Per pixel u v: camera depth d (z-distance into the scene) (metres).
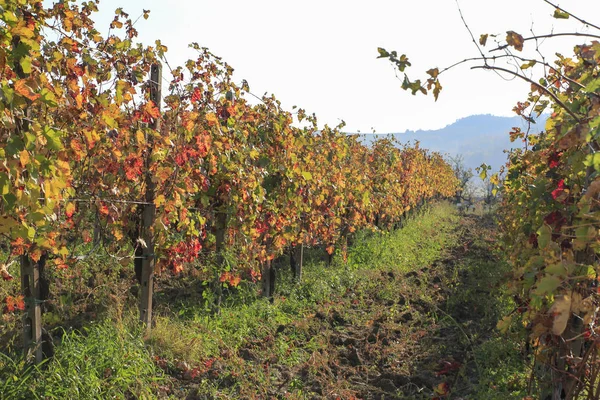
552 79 4.08
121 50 5.54
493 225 23.11
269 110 7.90
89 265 7.28
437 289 8.93
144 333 5.71
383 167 13.83
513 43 2.73
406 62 2.80
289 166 7.88
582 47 2.79
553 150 4.10
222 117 6.86
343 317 7.34
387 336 6.63
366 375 5.63
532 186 4.54
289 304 7.77
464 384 5.39
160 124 5.86
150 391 4.70
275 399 4.94
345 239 10.69
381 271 10.44
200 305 7.19
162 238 5.82
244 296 7.69
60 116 4.55
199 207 7.29
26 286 4.69
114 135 5.15
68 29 4.82
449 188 31.03
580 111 3.23
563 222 3.67
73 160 4.97
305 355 5.97
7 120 3.12
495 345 6.05
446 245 14.92
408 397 5.08
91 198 5.29
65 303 6.09
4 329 5.62
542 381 4.29
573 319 3.50
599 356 3.20
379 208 13.57
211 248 7.90
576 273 2.94
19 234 3.45
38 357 4.72
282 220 7.86
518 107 5.09
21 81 3.21
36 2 4.22
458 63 2.80
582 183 3.75
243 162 7.07
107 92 5.17
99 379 4.60
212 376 5.22
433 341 6.65
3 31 3.18
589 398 3.16
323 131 10.01
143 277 5.90
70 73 4.58
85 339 5.27
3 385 4.32
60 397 4.31
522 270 3.43
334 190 9.69
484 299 8.26
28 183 3.31
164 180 5.64
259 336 6.45
